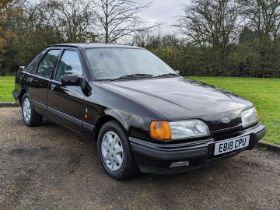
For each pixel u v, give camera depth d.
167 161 3.10
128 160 3.47
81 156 4.46
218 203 3.27
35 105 5.52
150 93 3.69
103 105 3.75
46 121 6.27
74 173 3.90
